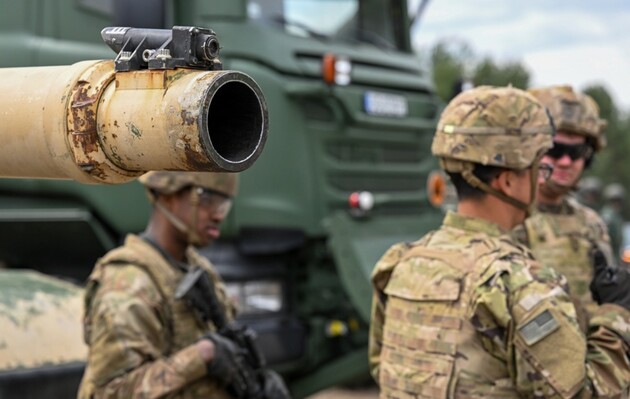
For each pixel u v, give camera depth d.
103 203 4.23
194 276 2.45
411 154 5.23
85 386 2.39
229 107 1.20
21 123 1.25
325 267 4.70
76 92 1.22
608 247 3.09
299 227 4.46
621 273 2.11
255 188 4.35
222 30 4.36
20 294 2.90
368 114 4.86
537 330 1.88
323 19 4.95
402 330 2.07
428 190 5.32
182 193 2.53
